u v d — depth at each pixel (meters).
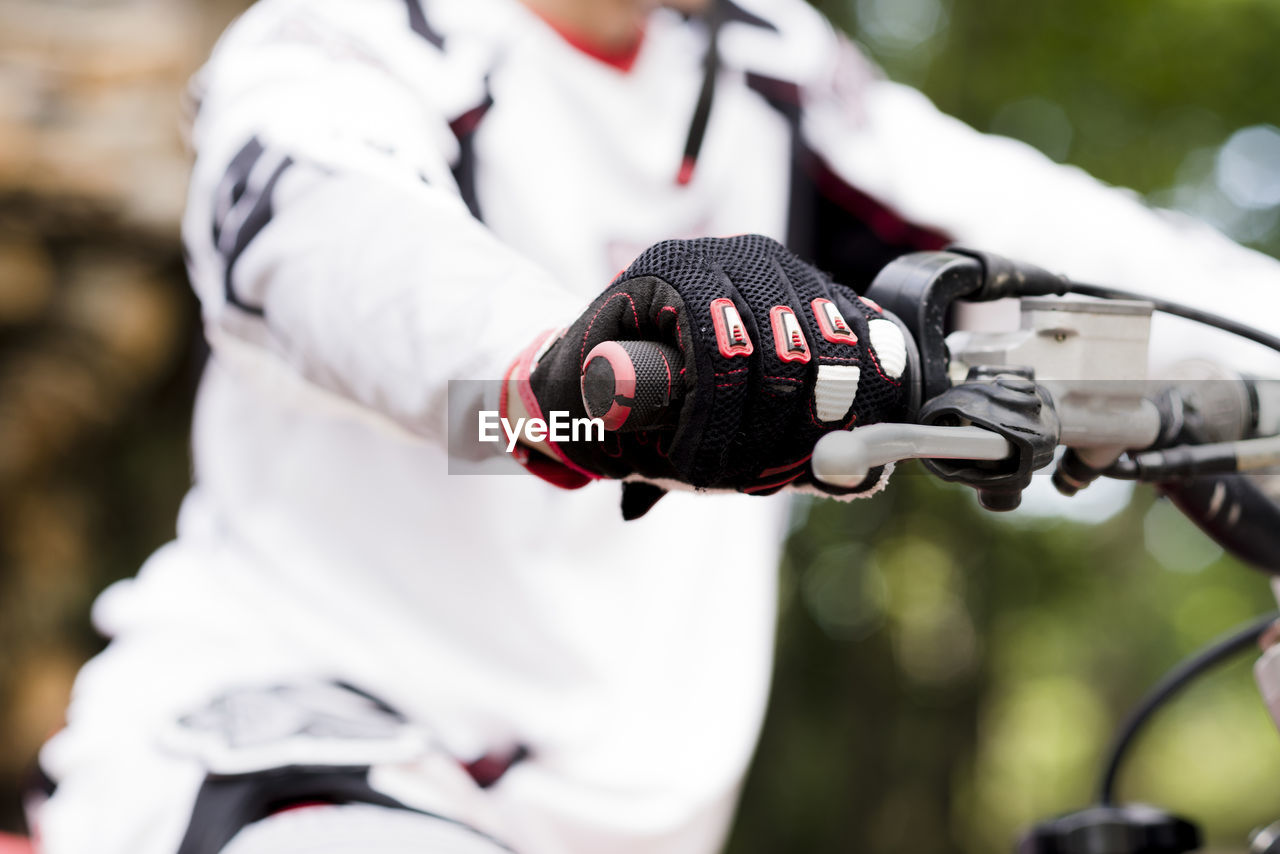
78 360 4.15
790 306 0.50
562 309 0.62
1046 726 8.47
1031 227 1.17
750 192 1.17
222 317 0.76
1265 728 10.66
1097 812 0.87
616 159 1.08
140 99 4.08
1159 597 6.71
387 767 0.85
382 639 0.96
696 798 1.02
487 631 0.98
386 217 0.70
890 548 5.12
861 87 1.27
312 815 0.79
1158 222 1.15
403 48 0.94
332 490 0.98
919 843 5.20
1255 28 5.03
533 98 1.03
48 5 4.12
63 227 4.00
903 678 5.35
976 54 4.99
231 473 1.01
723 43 1.17
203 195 0.80
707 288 0.49
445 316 0.64
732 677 1.07
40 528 4.32
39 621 4.34
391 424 0.71
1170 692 0.95
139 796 0.82
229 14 4.34
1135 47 5.00
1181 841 0.86
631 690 1.01
